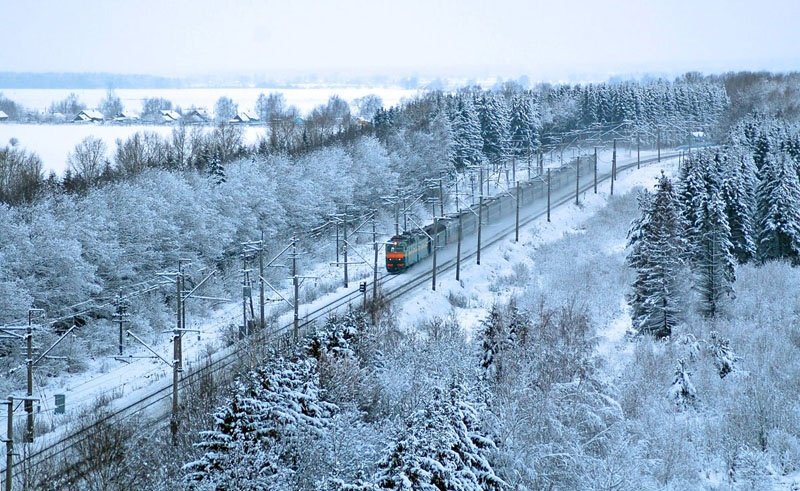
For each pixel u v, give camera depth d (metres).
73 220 72.31
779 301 72.00
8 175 105.31
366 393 45.06
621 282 84.38
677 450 41.84
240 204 94.06
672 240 63.81
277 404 34.78
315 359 43.59
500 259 96.56
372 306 66.81
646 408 46.50
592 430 40.81
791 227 85.19
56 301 68.94
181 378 55.09
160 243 81.00
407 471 29.47
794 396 49.81
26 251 67.19
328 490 31.88
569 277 86.62
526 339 52.53
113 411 50.34
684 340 57.16
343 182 113.69
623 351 61.56
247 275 71.12
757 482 39.81
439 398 32.84
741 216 84.44
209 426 39.00
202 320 77.81
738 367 54.56
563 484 37.22
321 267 96.88
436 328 57.66
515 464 35.88
